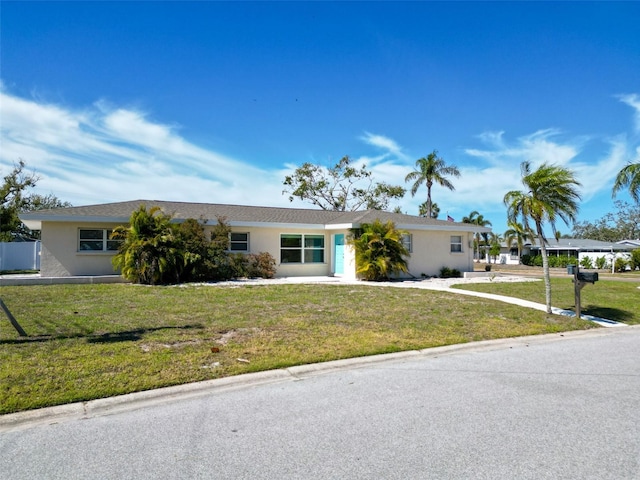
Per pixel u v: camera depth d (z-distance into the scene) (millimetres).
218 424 4254
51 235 17219
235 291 13969
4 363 5773
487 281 19656
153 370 5676
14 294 12570
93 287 14633
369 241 19000
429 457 3594
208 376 5598
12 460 3520
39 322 8562
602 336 9047
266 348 6980
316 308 10891
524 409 4703
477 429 4160
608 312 11562
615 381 5773
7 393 4762
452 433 4062
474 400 4984
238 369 5891
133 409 4648
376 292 14281
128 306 10680
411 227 21297
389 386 5496
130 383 5195
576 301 10562
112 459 3541
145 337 7426
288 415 4500
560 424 4293
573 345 8117
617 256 36219
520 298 13773
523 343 8281
